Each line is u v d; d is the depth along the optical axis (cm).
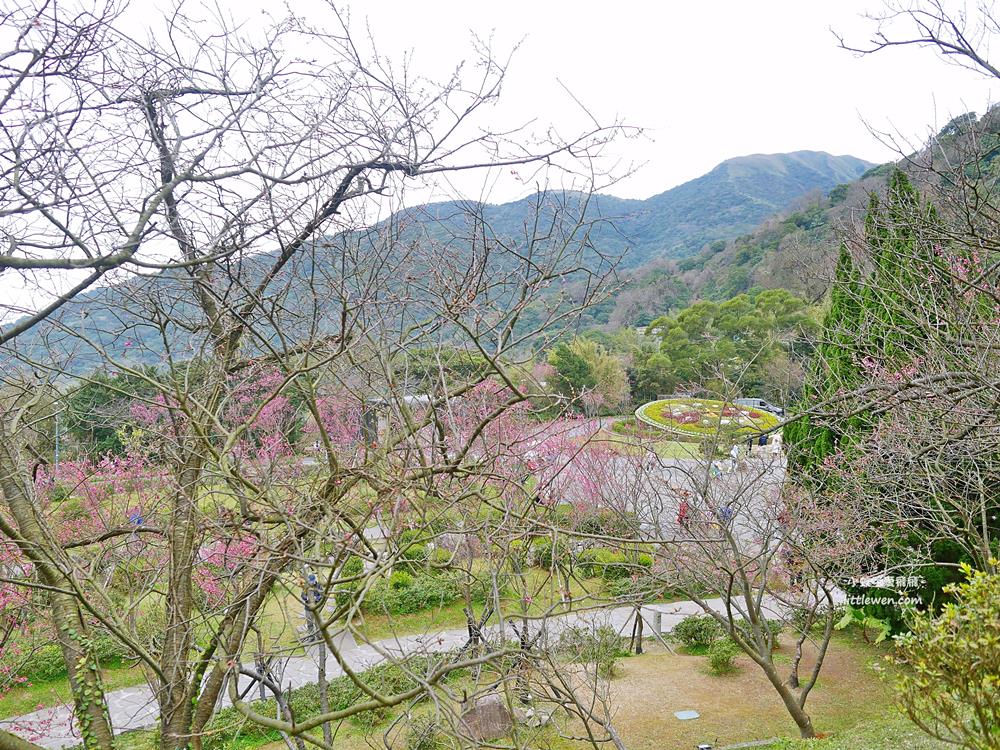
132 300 385
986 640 410
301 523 319
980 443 531
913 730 628
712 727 852
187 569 433
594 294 380
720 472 1003
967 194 479
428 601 1214
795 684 966
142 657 386
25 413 440
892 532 942
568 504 840
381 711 824
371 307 371
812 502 912
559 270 365
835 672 1046
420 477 343
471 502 439
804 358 1100
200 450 421
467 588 443
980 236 461
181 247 371
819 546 895
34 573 491
